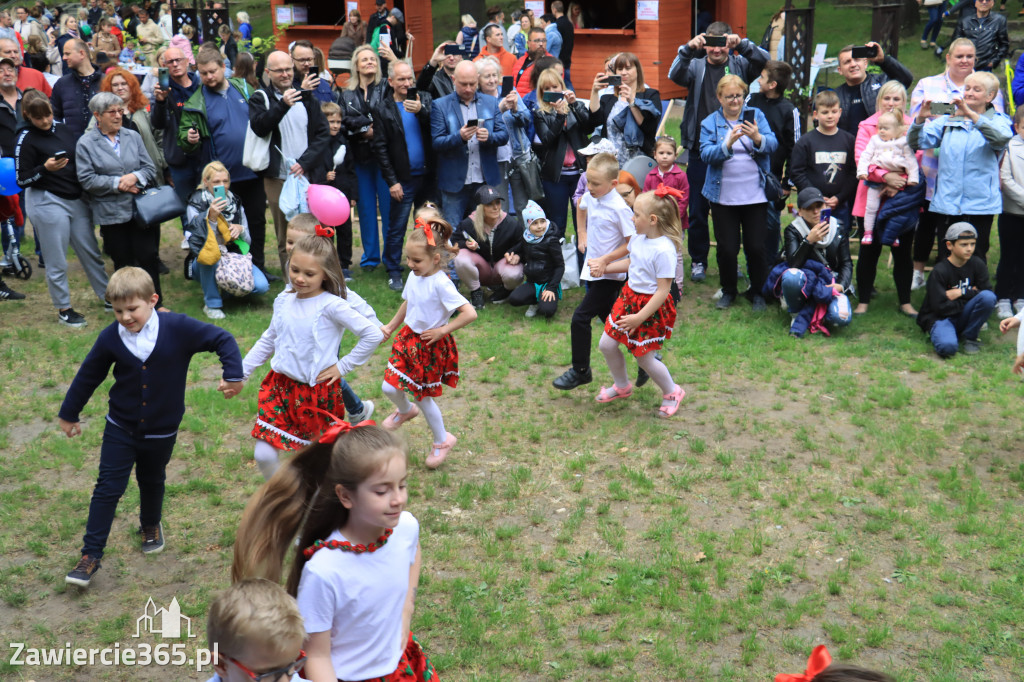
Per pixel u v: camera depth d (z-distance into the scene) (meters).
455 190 9.09
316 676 2.60
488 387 7.05
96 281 8.48
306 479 2.79
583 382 6.84
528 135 9.28
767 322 8.12
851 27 19.16
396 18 17.00
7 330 8.11
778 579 4.55
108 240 8.17
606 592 4.48
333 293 4.80
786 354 7.45
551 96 9.00
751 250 8.27
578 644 4.12
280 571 2.79
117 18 21.11
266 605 2.32
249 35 20.33
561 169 9.16
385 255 9.20
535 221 8.20
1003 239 7.93
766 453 5.90
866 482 5.50
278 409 4.84
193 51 16.08
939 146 7.66
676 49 17.44
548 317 8.40
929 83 8.73
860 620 4.27
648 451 5.96
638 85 9.14
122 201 7.99
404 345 5.54
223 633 2.30
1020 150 7.66
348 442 2.60
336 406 4.90
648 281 6.06
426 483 5.58
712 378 7.10
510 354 7.61
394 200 8.90
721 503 5.32
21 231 10.33
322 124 8.80
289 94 8.38
